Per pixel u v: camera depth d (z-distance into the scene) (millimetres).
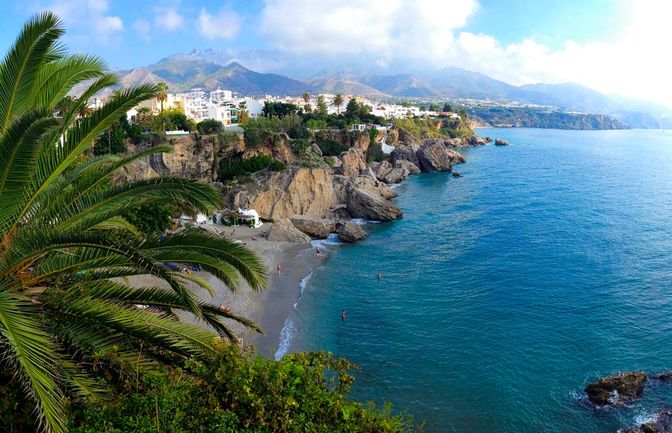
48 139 13609
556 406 30594
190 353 13609
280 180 85000
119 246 10922
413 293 49781
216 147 96000
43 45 12883
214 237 13789
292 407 11211
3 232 12594
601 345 38062
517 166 160250
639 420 28906
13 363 10312
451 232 75188
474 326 41781
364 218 84750
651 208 91500
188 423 10188
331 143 140250
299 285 51688
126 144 90312
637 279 52688
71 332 12430
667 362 35375
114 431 9477
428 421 29375
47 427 9062
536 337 39562
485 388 32531
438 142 152750
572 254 62281
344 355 36938
